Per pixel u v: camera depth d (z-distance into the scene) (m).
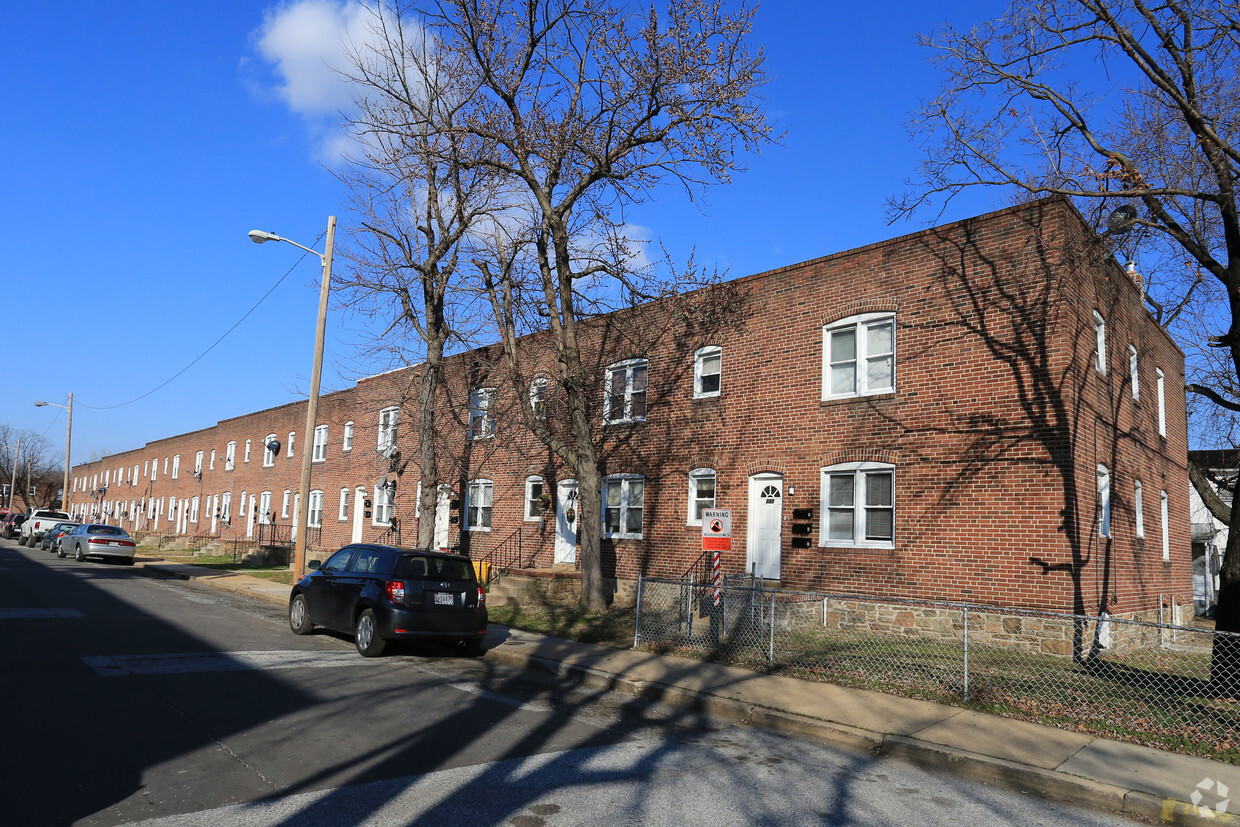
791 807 5.84
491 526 24.17
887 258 15.45
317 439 35.25
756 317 17.53
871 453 15.11
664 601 18.31
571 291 17.08
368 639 11.62
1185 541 20.83
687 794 6.00
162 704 7.80
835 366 16.08
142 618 14.12
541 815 5.36
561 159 15.63
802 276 16.77
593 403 20.75
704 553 17.80
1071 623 12.37
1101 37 11.15
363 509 30.69
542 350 22.27
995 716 8.62
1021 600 12.92
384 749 6.74
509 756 6.77
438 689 9.52
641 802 5.75
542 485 22.39
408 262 20.72
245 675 9.55
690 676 10.47
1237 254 10.42
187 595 19.34
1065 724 8.27
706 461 18.11
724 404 17.94
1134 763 7.02
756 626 14.07
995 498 13.43
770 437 16.88
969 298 14.20
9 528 56.53
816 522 15.76
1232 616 9.51
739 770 6.78
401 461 28.09
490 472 24.39
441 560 12.16
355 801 5.43
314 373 19.42
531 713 8.54
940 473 14.15
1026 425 13.25
